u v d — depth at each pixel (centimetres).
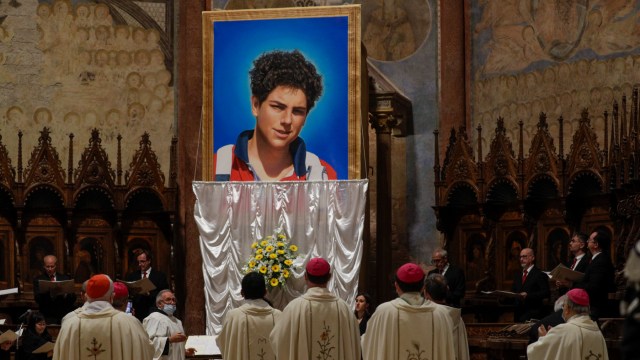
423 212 1883
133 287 1409
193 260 1798
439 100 1881
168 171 1856
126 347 882
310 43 1708
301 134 1700
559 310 962
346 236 1600
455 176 1719
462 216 1738
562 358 863
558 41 1689
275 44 1717
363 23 1933
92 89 1844
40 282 1430
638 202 1236
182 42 1875
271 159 1703
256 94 1714
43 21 1831
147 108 1861
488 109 1814
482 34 1831
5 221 1697
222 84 1723
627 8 1570
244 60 1722
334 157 1688
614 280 1239
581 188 1569
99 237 1747
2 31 1806
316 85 1703
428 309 839
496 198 1691
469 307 1691
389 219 1884
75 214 1733
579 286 1208
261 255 1562
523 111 1745
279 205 1623
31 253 1705
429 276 916
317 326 884
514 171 1642
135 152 1805
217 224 1638
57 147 1817
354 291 1584
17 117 1802
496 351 1277
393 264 1892
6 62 1805
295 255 1594
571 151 1561
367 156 1759
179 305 1800
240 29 1725
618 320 1048
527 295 1395
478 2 1842
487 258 1681
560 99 1680
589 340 862
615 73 1580
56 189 1700
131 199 1769
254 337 959
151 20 1877
